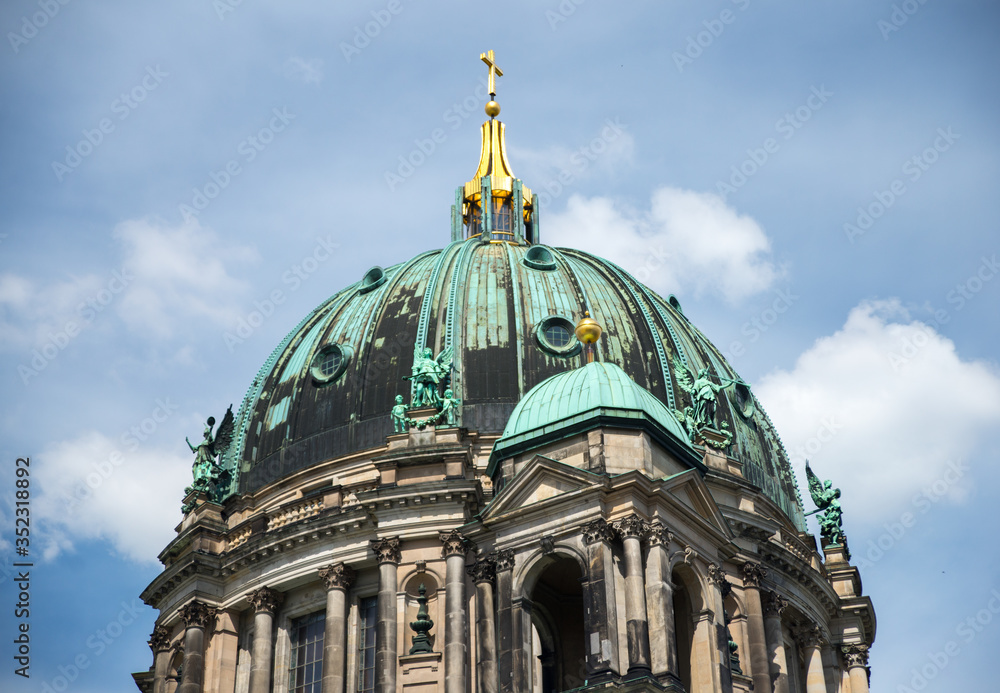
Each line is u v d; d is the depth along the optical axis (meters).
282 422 91.75
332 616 80.19
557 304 93.19
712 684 70.12
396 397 84.94
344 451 87.50
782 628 88.69
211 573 85.75
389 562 78.56
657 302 98.00
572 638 79.12
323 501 83.88
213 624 85.19
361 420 88.19
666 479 70.50
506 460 74.50
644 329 93.75
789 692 83.81
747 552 82.75
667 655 66.12
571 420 72.56
